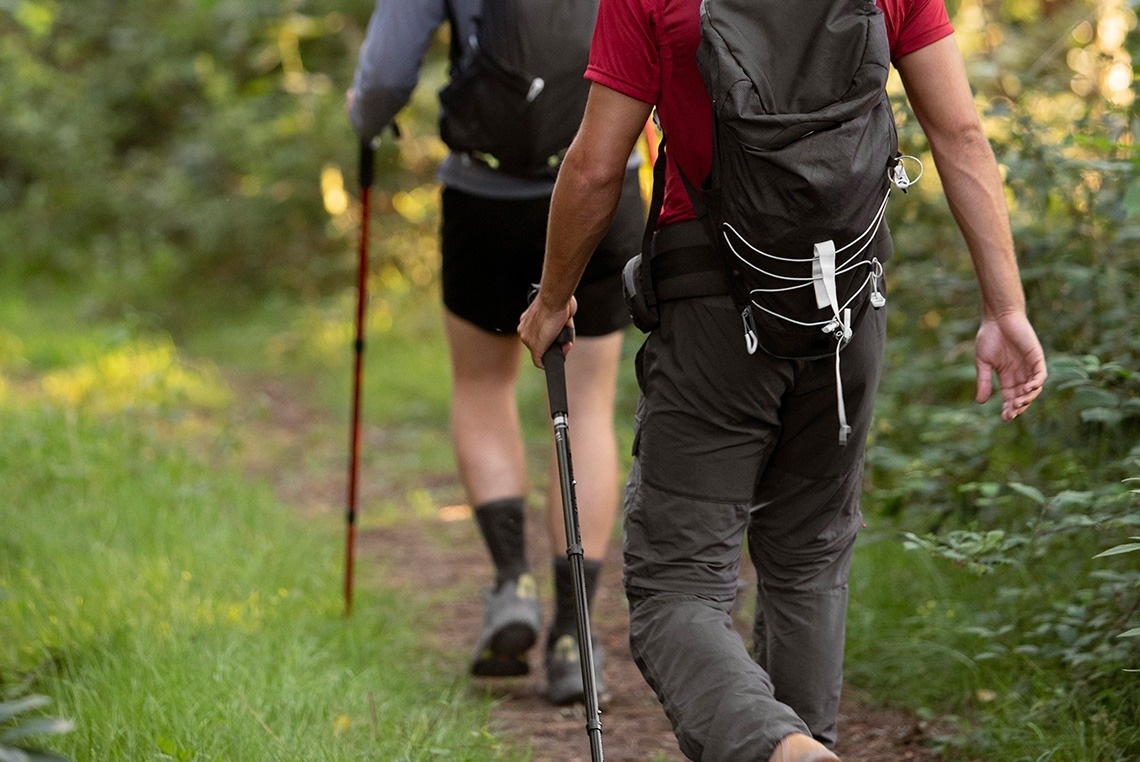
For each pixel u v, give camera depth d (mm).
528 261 7523
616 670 8242
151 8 28938
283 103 26469
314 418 17156
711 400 4801
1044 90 9867
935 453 8461
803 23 4520
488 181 7383
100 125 28594
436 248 24375
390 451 15180
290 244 25672
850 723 7105
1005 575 7832
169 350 19766
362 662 7848
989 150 4871
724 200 4531
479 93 7215
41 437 11836
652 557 4914
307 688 6898
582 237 4879
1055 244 8609
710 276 4738
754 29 4512
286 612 8375
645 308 4918
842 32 4488
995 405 8500
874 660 7730
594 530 7539
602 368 7676
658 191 4918
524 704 7613
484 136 7258
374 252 24453
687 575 4875
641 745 6992
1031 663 6867
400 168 24609
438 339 20828
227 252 26031
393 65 7379
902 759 6586
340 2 25922
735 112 4371
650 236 4918
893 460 8789
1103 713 6109
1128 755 6000
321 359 20812
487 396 7906
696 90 4625
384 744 6316
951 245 10102
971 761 6426
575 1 7227
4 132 28109
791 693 5168
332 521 12000
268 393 18797
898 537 8438
